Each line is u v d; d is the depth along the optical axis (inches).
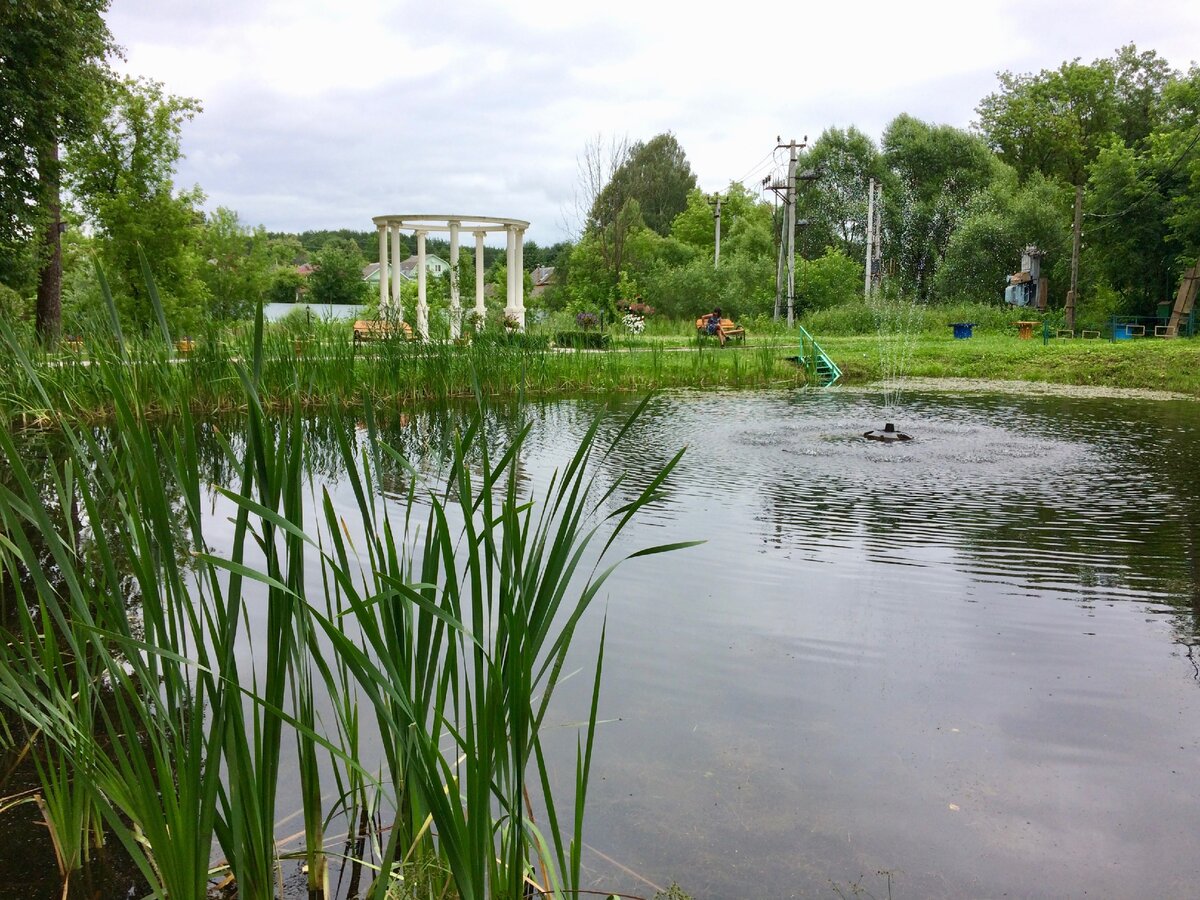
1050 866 105.3
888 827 113.2
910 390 765.9
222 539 249.4
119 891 96.7
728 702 150.3
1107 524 282.4
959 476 367.6
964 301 1518.2
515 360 687.7
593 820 113.3
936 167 1845.5
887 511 302.2
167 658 74.2
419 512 290.2
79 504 274.8
